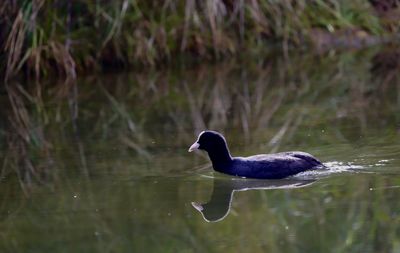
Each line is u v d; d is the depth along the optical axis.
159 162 13.87
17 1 22.08
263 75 21.88
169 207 11.74
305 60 23.62
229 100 18.95
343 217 11.09
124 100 19.50
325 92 19.30
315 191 12.21
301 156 13.23
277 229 10.83
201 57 23.56
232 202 11.91
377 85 19.73
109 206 11.84
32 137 16.25
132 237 10.63
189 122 16.83
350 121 16.06
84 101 19.56
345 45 24.95
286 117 16.83
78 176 13.27
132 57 22.92
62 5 22.66
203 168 13.45
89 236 10.80
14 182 13.19
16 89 21.39
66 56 22.20
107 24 22.78
